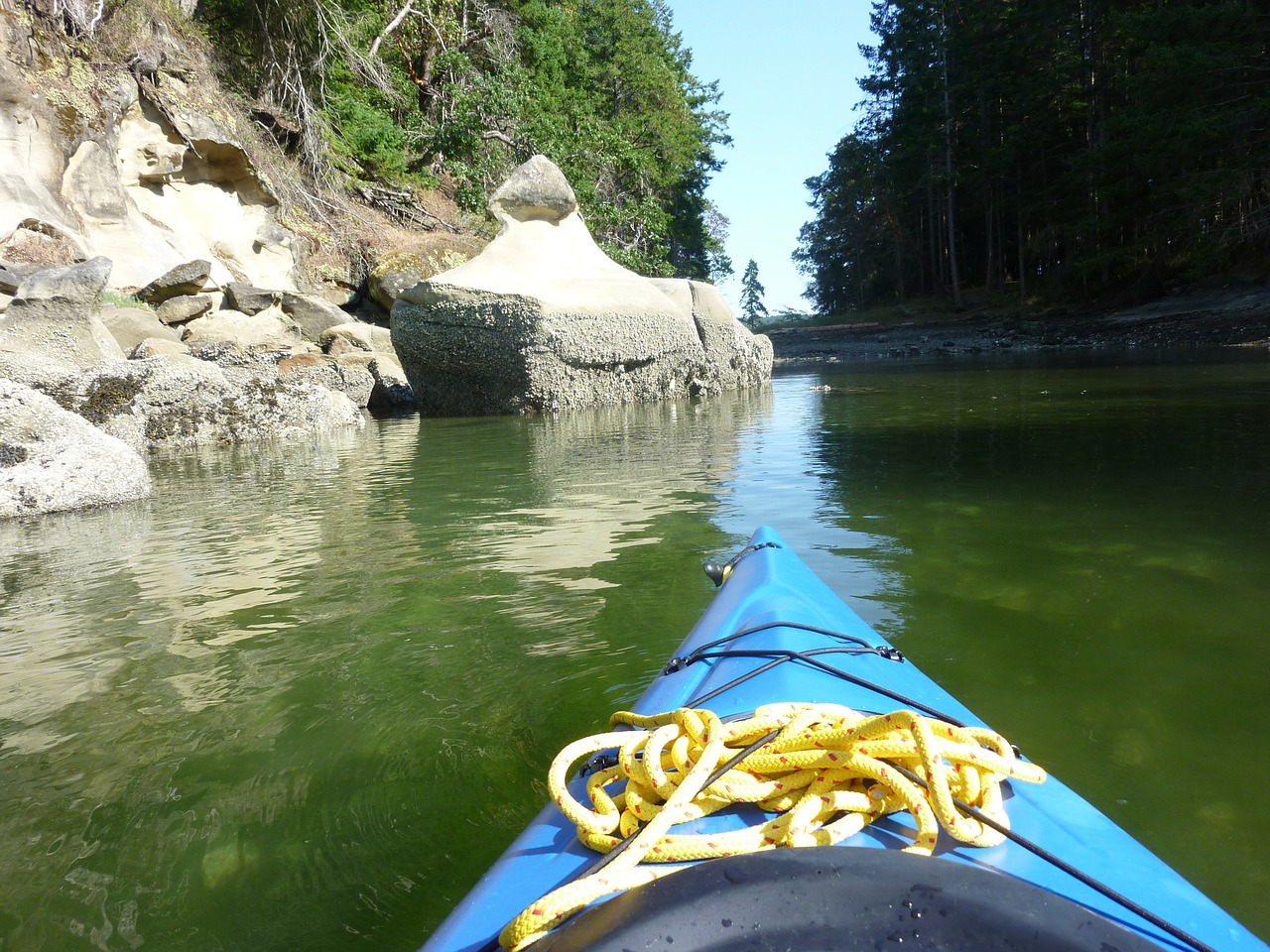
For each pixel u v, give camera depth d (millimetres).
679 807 1241
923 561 4016
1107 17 26641
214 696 2889
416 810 2174
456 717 2666
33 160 14617
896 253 50062
